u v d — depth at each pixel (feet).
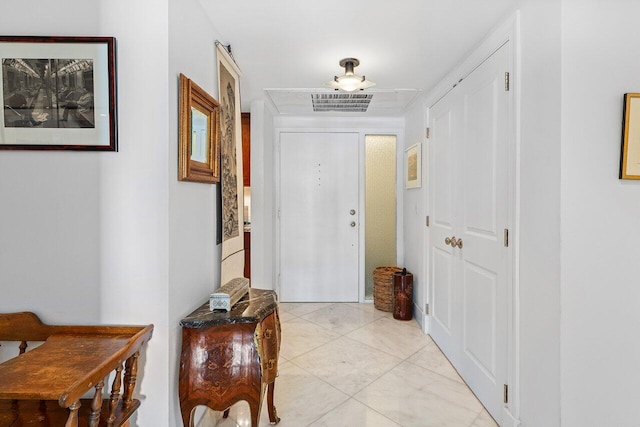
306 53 7.01
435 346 8.76
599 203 4.24
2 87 4.27
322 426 5.67
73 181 4.33
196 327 4.48
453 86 7.69
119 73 4.32
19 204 4.32
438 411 6.09
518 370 5.17
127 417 3.75
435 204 8.94
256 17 5.62
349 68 7.34
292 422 5.78
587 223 4.24
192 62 5.02
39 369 3.33
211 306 4.88
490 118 6.00
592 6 4.17
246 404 6.45
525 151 4.98
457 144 7.47
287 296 12.62
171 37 4.37
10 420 3.65
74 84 4.27
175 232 4.52
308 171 12.50
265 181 10.52
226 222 6.35
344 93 9.64
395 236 12.55
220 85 6.10
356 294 12.60
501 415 5.59
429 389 6.79
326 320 10.70
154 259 4.35
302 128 12.39
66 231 4.34
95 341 4.03
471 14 5.49
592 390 4.30
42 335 4.30
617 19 4.19
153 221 4.35
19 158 4.30
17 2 4.29
